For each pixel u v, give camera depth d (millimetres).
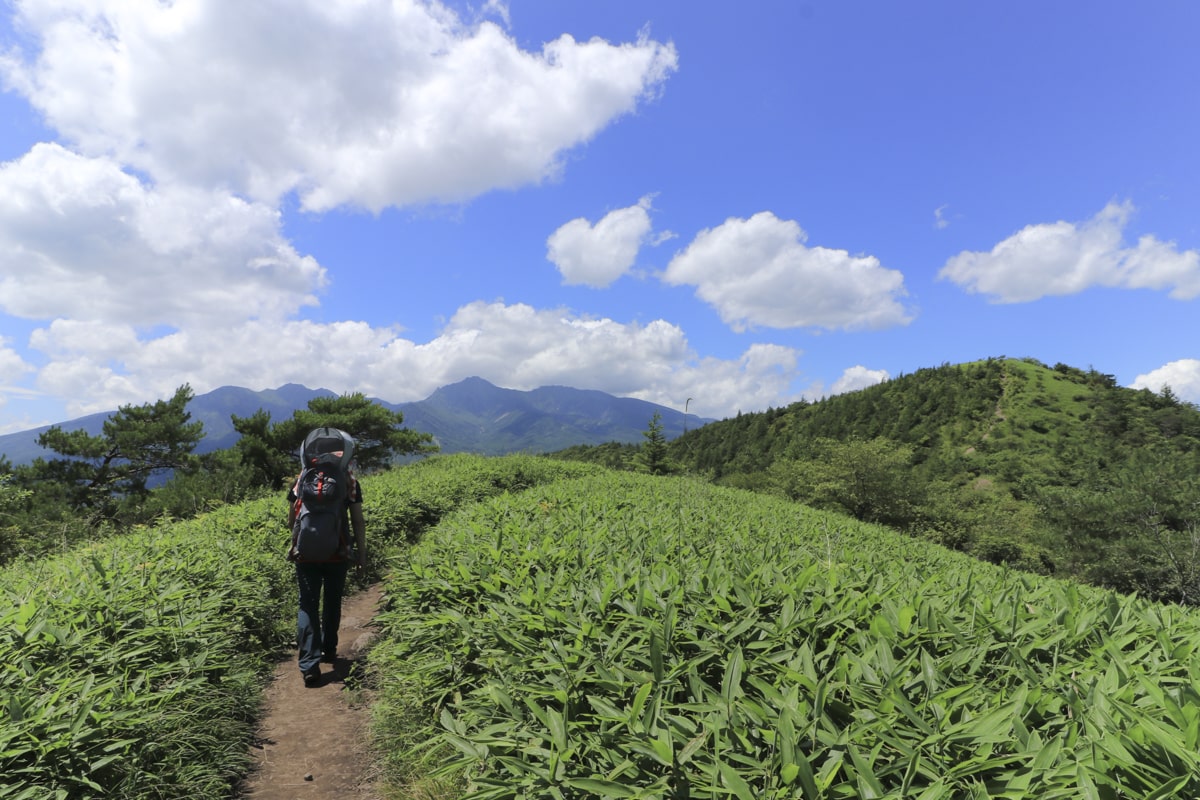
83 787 2553
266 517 8336
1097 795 1365
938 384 128375
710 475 14133
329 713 3990
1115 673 1948
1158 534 27375
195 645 3859
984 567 6289
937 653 2322
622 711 2078
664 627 2496
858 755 1572
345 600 6973
